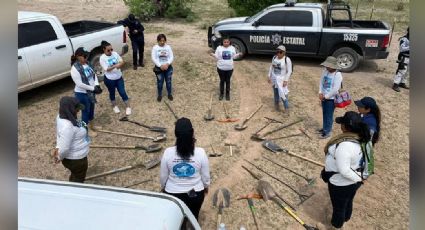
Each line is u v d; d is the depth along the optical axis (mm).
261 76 10242
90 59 9375
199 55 11898
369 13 18047
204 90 9234
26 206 2881
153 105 8383
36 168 6141
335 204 4332
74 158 4664
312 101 8711
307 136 7129
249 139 7008
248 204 5277
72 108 4449
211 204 5262
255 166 6168
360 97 8969
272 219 4992
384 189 5711
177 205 3098
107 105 8383
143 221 2756
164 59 8195
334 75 6449
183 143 3701
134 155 6465
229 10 19203
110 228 2656
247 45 11336
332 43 10508
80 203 2941
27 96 8906
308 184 5707
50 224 2676
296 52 10961
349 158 3896
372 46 10195
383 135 7320
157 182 5742
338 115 8141
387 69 11039
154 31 15258
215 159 6355
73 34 10414
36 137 7098
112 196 3070
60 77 8734
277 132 7273
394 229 4895
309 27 10562
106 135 7109
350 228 4883
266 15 10969
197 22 16906
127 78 9969
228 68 8156
